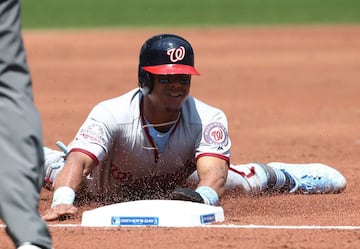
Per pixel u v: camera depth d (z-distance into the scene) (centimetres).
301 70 6769
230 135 3997
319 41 8612
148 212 2011
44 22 10419
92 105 4938
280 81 6184
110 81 6034
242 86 5950
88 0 12694
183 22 10406
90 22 10450
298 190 2525
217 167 2183
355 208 2289
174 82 2112
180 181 2338
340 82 6128
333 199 2434
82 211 2205
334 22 10244
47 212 2094
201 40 8750
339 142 3769
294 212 2217
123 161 2234
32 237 1437
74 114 4594
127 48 8056
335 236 1892
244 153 3459
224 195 2412
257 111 4825
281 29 9650
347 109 4909
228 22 10381
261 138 3894
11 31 1460
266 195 2492
